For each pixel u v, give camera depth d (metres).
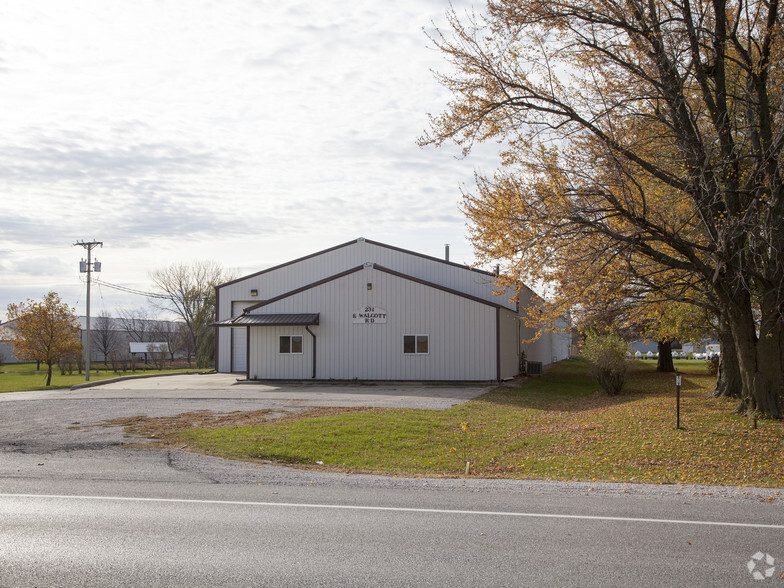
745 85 13.96
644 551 5.64
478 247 14.49
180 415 16.77
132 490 8.39
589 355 23.47
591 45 13.07
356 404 19.08
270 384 28.23
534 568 5.20
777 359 13.73
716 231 11.99
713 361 33.66
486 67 13.67
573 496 8.07
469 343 27.64
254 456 11.43
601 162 12.45
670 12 13.25
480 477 9.89
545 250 12.56
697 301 14.81
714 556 5.51
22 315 36.56
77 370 59.06
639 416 15.30
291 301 29.80
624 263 13.03
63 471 9.76
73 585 4.85
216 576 5.03
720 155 13.30
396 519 6.79
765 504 7.58
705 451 11.33
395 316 28.52
